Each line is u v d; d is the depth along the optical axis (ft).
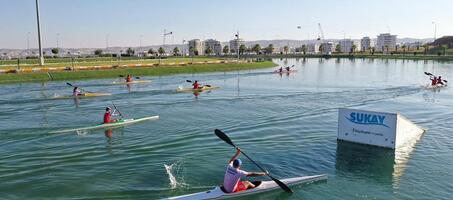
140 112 116.88
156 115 111.34
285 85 201.05
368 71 324.39
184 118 106.52
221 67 322.34
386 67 386.52
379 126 76.28
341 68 373.81
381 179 59.93
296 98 148.15
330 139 82.84
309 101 140.05
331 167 65.36
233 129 92.32
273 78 246.88
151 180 58.75
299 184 57.67
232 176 51.85
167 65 299.17
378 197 53.42
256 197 53.36
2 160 67.97
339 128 81.61
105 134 87.45
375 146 77.10
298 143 79.66
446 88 186.09
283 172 62.95
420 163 67.21
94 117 108.58
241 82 217.77
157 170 63.05
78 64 296.30
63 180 58.54
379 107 127.13
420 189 56.08
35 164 65.87
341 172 63.00
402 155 71.61
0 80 205.87
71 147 76.59
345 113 80.43
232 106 127.75
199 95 156.87
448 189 55.98
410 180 59.52
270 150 74.64
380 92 169.27
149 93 162.30
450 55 612.70
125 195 53.21
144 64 303.48
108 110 96.32
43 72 228.43
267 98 147.84
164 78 240.94
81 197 52.49
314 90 177.06
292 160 68.85
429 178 60.29
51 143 79.61
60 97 146.00
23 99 143.43
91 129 91.86
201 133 88.12
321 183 58.34
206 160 68.18
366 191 55.47
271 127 94.32
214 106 127.75
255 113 114.11
